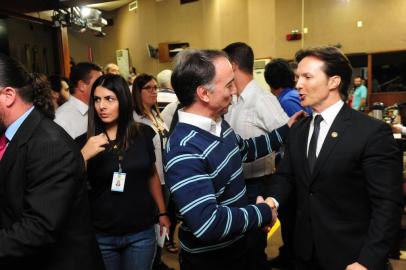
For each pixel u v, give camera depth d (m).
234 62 1.90
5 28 4.83
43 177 1.06
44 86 1.22
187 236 1.23
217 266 1.23
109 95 1.75
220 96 1.15
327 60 1.33
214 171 1.15
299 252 1.43
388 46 7.82
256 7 8.73
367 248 1.21
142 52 11.48
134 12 11.49
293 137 1.50
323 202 1.34
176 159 1.10
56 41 5.75
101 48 12.71
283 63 2.78
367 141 1.25
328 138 1.32
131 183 1.73
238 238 1.26
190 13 10.15
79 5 5.59
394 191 1.22
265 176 1.99
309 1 8.32
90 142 1.67
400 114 3.33
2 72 1.07
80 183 1.20
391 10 7.68
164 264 2.77
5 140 1.17
